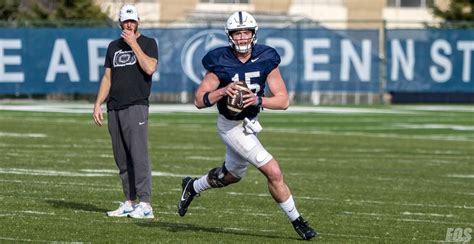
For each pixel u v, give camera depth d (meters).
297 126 58.56
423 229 23.00
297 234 21.83
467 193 30.38
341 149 44.41
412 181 33.25
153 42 24.30
